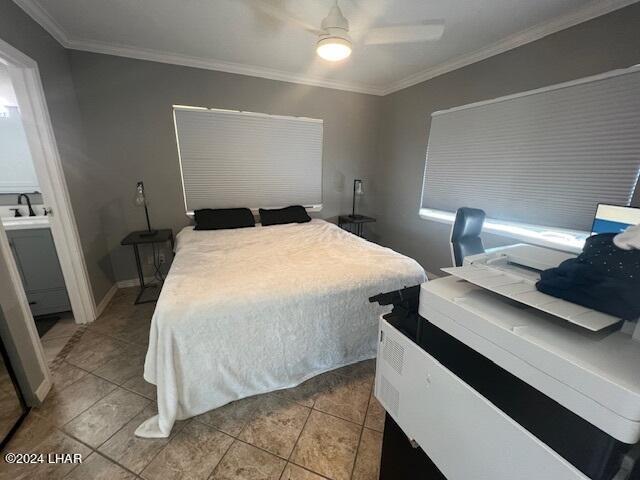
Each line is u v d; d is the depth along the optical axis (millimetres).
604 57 1820
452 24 2115
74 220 2244
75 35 2350
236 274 1759
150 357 1426
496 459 651
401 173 3670
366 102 3814
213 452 1305
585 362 518
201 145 3104
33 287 2301
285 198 3674
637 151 1748
